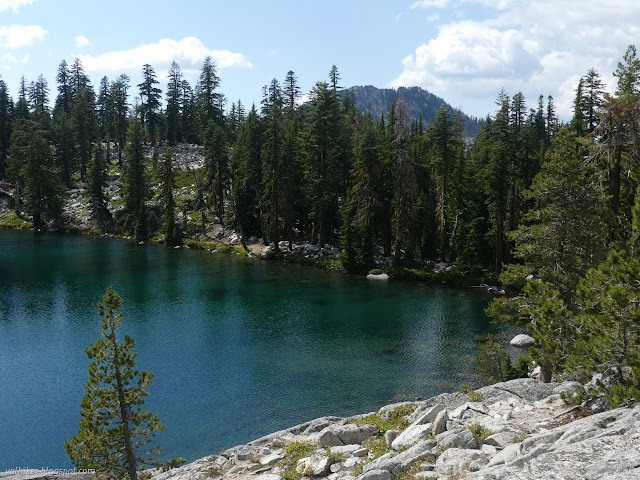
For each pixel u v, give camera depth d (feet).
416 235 196.34
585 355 44.57
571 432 32.37
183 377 94.27
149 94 354.95
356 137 246.47
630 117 79.77
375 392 87.56
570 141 83.97
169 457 67.46
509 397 50.55
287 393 87.56
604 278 45.91
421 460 36.35
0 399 84.53
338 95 262.26
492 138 194.08
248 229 249.75
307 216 238.48
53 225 290.76
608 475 22.53
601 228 78.64
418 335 119.55
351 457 42.86
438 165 185.37
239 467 46.29
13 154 310.04
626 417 32.24
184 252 232.94
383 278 180.96
